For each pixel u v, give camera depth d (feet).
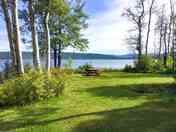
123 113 27.53
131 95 39.81
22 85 32.55
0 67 41.75
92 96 38.47
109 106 31.12
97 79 68.13
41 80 34.42
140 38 123.44
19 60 37.01
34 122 24.25
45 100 34.50
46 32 50.29
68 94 39.32
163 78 72.90
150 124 23.39
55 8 58.18
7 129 22.22
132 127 22.56
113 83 57.41
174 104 32.35
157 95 39.93
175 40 120.98
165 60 123.24
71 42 104.17
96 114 27.07
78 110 28.96
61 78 38.19
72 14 100.83
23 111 28.73
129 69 111.24
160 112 27.96
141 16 122.93
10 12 40.37
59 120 24.85
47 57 48.93
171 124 23.35
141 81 62.85
